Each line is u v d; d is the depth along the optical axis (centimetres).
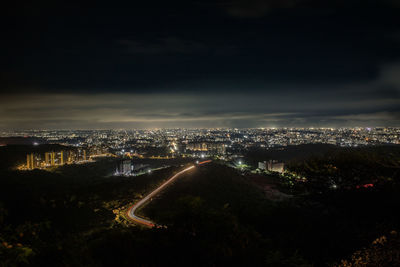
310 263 703
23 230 563
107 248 675
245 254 673
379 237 773
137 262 643
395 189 1027
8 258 479
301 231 883
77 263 600
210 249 664
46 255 585
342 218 952
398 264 626
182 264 638
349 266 659
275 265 658
